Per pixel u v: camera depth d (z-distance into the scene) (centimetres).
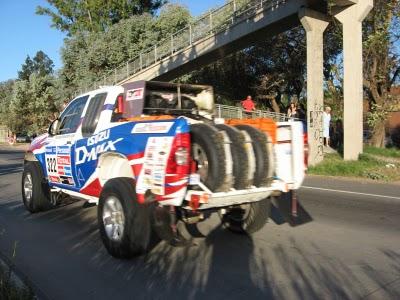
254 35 2309
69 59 4212
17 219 897
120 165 673
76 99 819
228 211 721
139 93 711
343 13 1712
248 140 596
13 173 1823
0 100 8681
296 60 3045
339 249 653
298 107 3070
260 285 518
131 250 598
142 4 4766
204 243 687
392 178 1441
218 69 3322
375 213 901
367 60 2100
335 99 2217
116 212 615
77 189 786
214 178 552
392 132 3055
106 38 3931
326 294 489
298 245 675
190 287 518
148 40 3806
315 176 1554
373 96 2170
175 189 539
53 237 752
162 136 556
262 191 611
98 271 579
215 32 2503
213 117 805
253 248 661
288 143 645
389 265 583
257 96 3212
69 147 784
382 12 1941
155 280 542
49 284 537
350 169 1559
